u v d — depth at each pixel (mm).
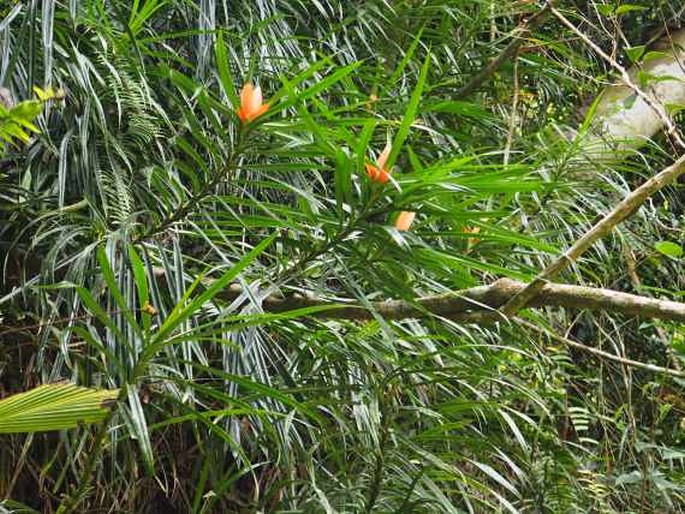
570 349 4816
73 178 3105
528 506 3768
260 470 3727
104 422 2213
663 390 4832
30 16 2859
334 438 3367
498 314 2656
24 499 3344
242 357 2914
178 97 3439
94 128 3113
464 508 3729
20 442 3252
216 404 3299
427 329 3307
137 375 2168
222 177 2711
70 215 2875
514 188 2383
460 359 2957
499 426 3873
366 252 2547
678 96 5039
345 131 2387
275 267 3010
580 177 4109
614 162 4219
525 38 4402
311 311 2285
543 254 3803
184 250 3439
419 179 2371
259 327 3125
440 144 4215
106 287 2846
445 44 4434
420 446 3234
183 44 3680
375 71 4191
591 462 4438
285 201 3625
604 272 4375
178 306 2113
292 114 3596
